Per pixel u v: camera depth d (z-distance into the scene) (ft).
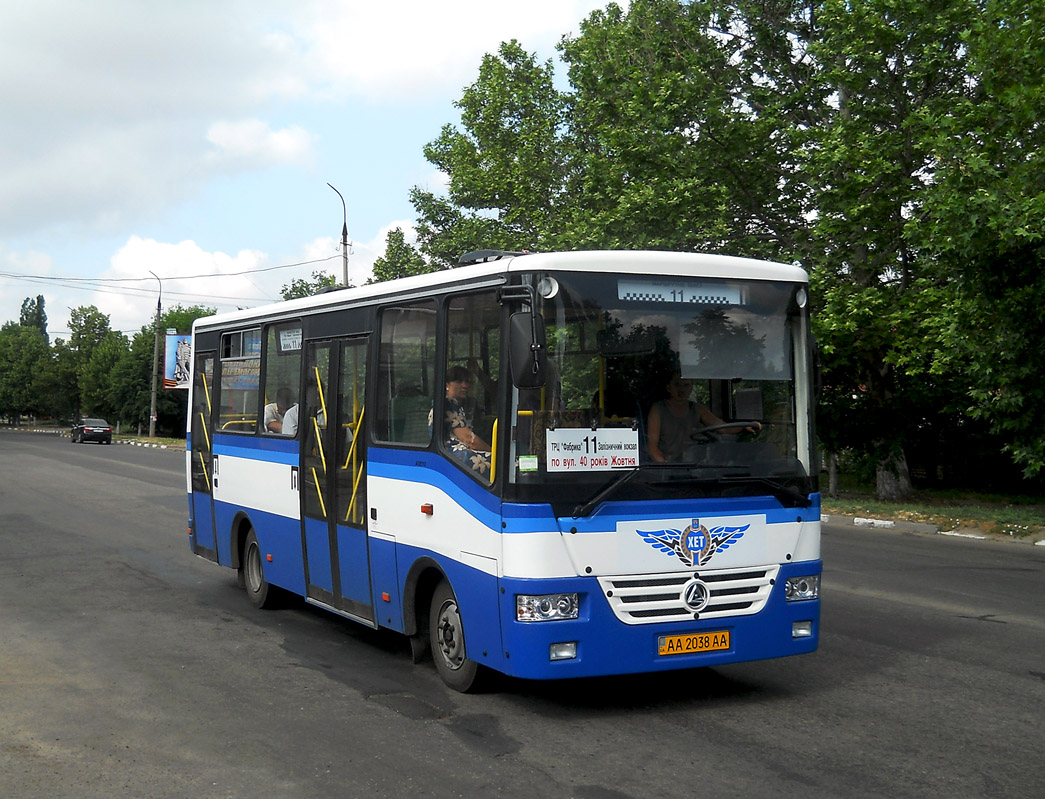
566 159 115.96
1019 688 24.40
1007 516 61.62
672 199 74.64
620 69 86.94
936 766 18.72
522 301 21.59
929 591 38.11
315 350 31.35
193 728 21.43
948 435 91.40
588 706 22.98
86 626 32.32
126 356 268.62
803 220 79.20
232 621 33.37
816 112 77.15
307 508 31.42
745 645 22.52
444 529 23.84
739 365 23.03
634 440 21.81
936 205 54.70
